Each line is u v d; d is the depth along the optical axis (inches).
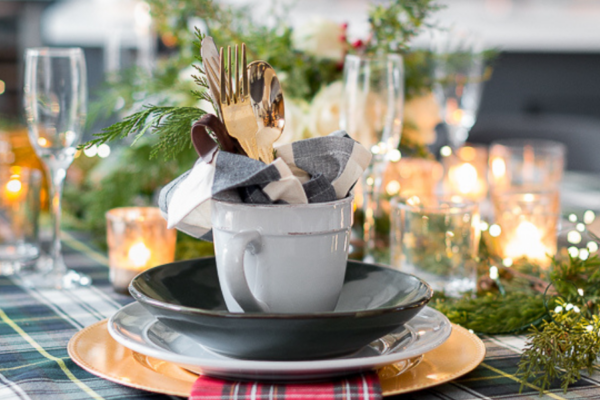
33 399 32.2
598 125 90.6
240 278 31.9
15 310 41.7
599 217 55.0
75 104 47.1
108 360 33.3
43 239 55.6
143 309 36.2
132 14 97.4
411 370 32.9
